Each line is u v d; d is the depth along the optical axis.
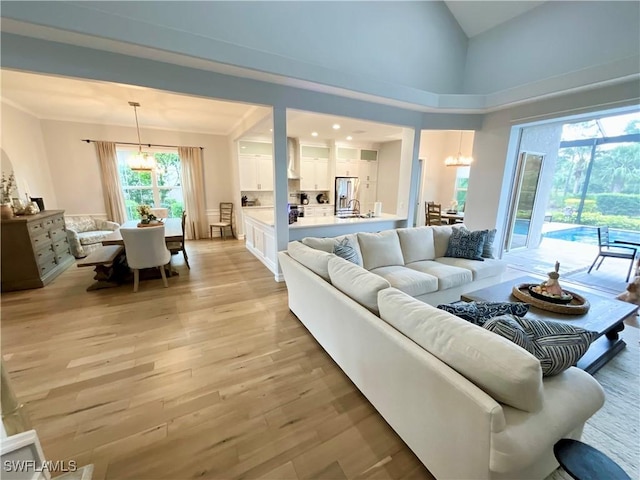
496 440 0.93
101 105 4.46
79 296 3.36
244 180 6.77
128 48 2.49
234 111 4.82
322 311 2.14
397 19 3.99
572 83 3.41
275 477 1.33
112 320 2.79
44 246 3.79
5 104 4.15
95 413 1.67
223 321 2.80
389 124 4.43
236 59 2.83
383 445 1.49
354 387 1.92
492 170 4.70
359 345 1.70
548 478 1.29
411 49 4.22
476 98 4.38
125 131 5.90
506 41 4.28
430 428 1.24
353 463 1.40
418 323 1.30
